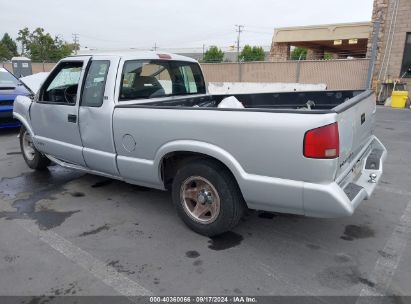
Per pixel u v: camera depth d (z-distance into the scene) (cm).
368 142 389
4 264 305
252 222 382
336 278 284
